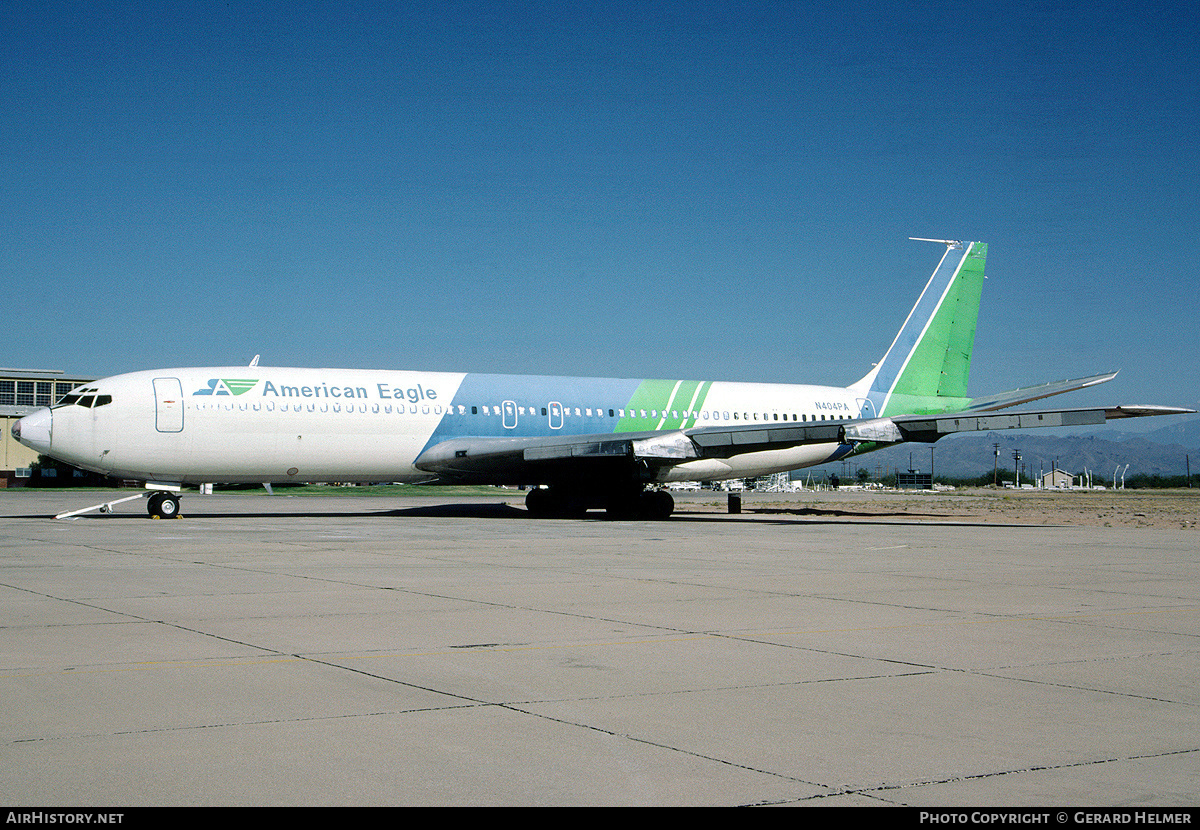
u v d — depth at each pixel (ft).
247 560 60.80
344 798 18.67
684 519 123.03
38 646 32.40
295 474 110.01
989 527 111.34
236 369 108.68
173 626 36.45
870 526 110.22
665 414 128.77
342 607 41.57
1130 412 99.60
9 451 272.51
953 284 147.33
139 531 86.99
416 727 23.40
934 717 24.82
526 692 26.96
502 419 118.52
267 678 28.17
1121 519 142.10
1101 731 23.73
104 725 23.25
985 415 103.45
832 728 23.71
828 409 138.51
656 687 27.73
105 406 101.19
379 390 112.57
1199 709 25.91
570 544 76.69
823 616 40.75
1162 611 43.24
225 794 18.80
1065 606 44.68
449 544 75.31
